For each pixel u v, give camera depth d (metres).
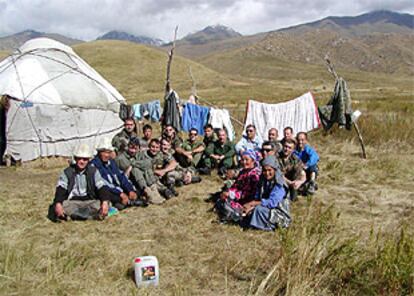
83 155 6.68
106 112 12.59
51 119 11.37
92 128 12.20
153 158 8.66
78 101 11.80
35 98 11.18
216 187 8.73
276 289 4.49
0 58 62.72
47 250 5.66
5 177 9.84
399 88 65.88
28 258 5.26
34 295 4.49
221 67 187.88
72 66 12.64
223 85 62.72
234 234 6.21
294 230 5.62
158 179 8.39
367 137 12.70
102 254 5.54
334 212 7.11
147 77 61.69
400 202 7.70
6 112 11.10
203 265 5.28
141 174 7.57
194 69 69.62
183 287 4.74
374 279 4.59
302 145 8.29
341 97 11.32
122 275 4.97
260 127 12.70
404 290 4.40
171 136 9.84
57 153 11.53
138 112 19.03
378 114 16.12
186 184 8.87
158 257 5.48
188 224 6.64
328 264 4.80
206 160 9.71
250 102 12.70
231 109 24.02
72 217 6.74
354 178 9.28
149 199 7.53
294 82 82.38
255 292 4.61
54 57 12.54
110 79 59.72
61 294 4.52
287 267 4.72
